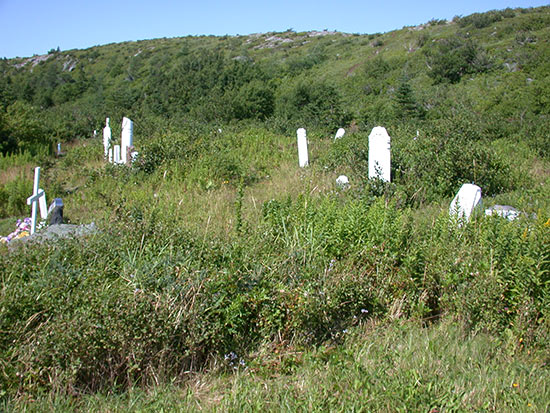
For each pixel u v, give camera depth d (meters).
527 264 3.95
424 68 34.34
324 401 3.05
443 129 11.00
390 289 4.49
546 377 3.39
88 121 29.50
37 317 3.55
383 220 5.13
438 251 4.61
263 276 4.17
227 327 3.78
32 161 17.25
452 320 4.25
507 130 16.95
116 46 85.50
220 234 5.48
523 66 28.92
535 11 42.53
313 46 63.53
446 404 2.97
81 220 7.80
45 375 3.23
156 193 9.23
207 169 10.59
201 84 38.50
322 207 5.92
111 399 3.21
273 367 3.64
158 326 3.50
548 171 11.26
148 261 4.32
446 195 8.44
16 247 5.07
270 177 11.20
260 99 31.08
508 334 3.88
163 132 17.14
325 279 4.26
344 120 26.12
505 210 6.65
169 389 3.34
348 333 4.05
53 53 82.38
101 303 3.52
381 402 2.98
